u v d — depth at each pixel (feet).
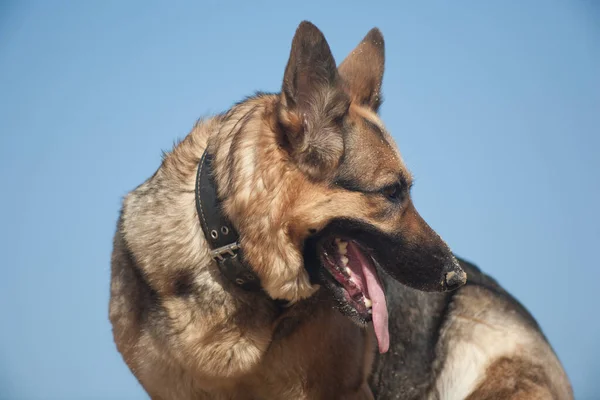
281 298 20.16
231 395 21.36
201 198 19.84
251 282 19.80
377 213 20.18
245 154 19.38
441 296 27.32
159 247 20.33
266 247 19.44
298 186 19.58
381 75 23.27
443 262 21.11
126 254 21.29
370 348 23.31
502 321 27.02
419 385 26.55
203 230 19.85
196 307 19.95
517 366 26.20
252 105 20.81
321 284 20.59
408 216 20.89
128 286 21.11
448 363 26.73
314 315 20.74
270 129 19.51
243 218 19.27
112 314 21.71
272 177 19.30
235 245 19.49
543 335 27.73
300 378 21.01
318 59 19.33
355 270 21.15
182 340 20.01
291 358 20.74
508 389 26.02
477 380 26.40
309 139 19.36
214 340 20.01
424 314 26.81
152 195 21.24
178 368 20.66
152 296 20.44
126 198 22.40
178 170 21.15
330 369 21.34
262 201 19.25
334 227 19.99
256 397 21.48
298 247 20.02
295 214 19.58
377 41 23.61
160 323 20.26
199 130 22.03
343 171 19.85
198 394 21.11
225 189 19.45
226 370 20.22
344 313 20.59
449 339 26.86
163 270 20.18
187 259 20.04
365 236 20.25
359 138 20.22
